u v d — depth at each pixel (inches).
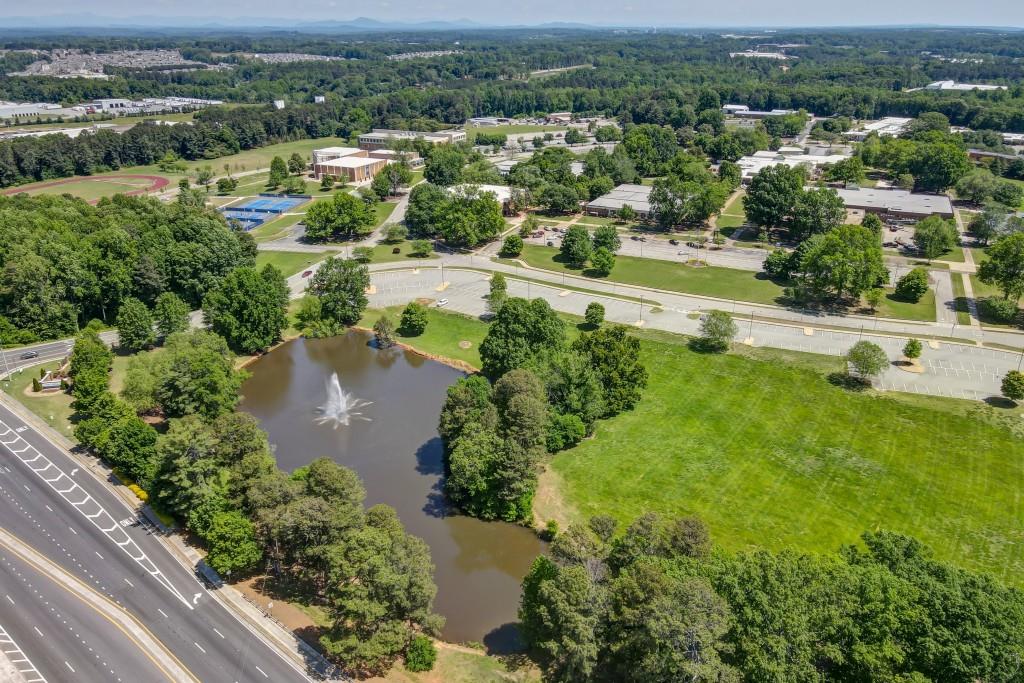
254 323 6240.2
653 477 4298.7
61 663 2942.9
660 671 2391.7
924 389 5182.1
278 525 3181.6
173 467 3612.2
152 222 7741.1
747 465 4384.8
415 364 6136.8
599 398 4795.8
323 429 5078.7
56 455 4490.7
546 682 2842.0
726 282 7568.9
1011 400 4977.9
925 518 3850.9
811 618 2431.1
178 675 2898.6
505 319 5280.5
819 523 3838.6
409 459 4687.5
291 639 3090.6
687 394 5270.7
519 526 4013.3
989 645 2271.2
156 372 4933.6
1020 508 3887.8
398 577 2790.4
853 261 6624.0
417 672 2918.3
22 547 3639.3
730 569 2672.2
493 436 4040.4
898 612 2429.9
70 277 6264.8
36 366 5728.3
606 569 2866.6
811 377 5423.2
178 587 3398.1
